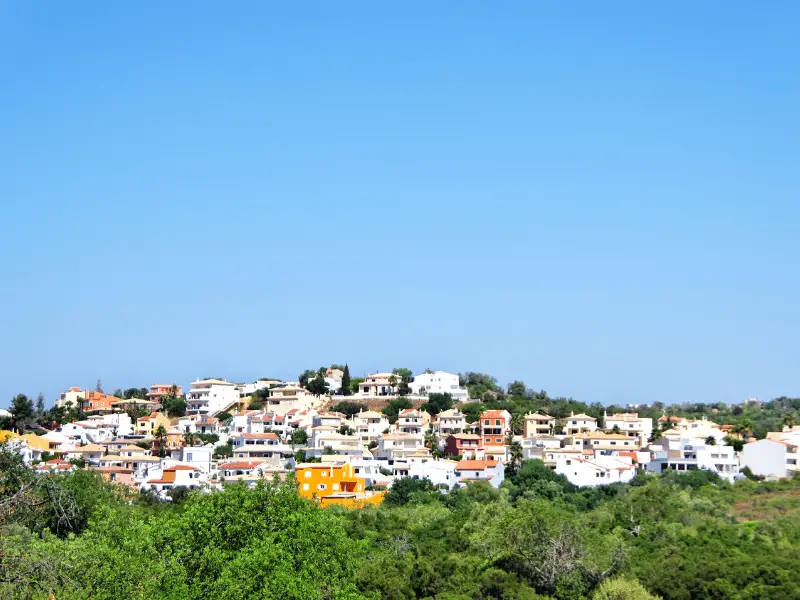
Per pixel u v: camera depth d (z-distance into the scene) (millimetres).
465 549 141625
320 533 92625
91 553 77000
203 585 82438
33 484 59312
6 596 53781
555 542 131250
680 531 153125
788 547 142500
